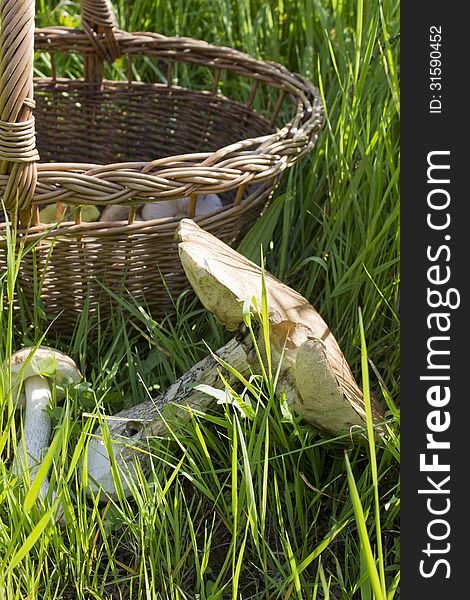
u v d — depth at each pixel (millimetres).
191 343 1431
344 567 1211
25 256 1374
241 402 1153
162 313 1526
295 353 1172
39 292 1396
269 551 1135
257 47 2045
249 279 1204
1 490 1105
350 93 1669
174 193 1332
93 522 1130
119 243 1395
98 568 1195
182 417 1275
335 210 1581
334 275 1537
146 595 1099
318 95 1665
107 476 1249
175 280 1482
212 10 2176
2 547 1086
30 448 1262
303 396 1124
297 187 1765
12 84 1209
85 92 1948
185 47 1892
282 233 1708
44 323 1476
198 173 1333
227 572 1201
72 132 1983
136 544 1194
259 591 1178
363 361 918
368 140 1535
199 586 1137
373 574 898
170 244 1426
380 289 1517
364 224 1572
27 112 1234
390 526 1238
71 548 1123
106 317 1499
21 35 1205
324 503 1282
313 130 1530
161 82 2164
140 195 1320
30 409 1300
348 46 1887
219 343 1460
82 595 1097
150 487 1194
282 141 1457
